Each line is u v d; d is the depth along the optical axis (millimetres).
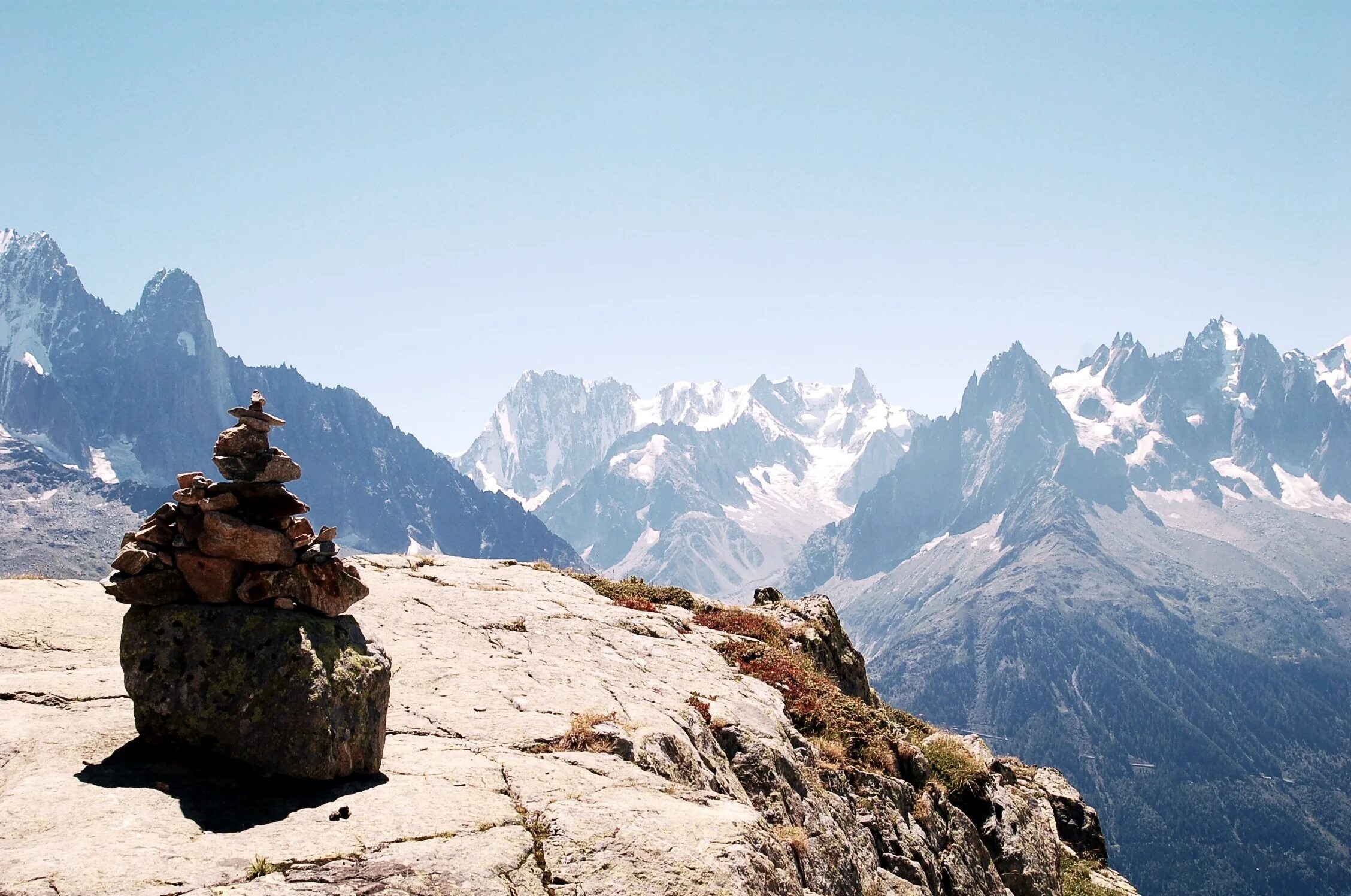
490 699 16812
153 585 11953
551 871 10711
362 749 12266
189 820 10398
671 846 11531
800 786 19641
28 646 15469
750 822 12938
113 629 17047
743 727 19953
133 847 9609
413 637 20438
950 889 22438
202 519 11977
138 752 11750
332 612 12820
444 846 10547
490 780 12742
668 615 29531
